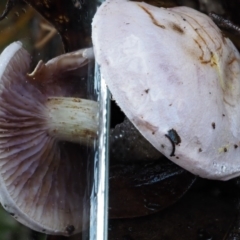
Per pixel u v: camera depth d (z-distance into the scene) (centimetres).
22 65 15
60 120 15
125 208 15
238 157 13
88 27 17
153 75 11
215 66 13
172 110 11
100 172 13
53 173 16
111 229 15
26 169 15
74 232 16
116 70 12
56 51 18
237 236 14
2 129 13
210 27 13
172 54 12
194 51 12
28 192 15
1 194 14
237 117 13
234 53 14
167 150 12
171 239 15
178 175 15
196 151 12
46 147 15
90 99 16
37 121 15
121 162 15
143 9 13
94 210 13
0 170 13
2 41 18
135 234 15
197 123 12
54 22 17
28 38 18
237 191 15
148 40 12
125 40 12
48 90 16
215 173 12
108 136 14
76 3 16
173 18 13
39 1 16
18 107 14
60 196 16
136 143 15
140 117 11
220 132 12
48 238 16
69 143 16
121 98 11
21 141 14
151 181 15
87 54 15
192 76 12
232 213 15
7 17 18
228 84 13
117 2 13
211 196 15
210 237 15
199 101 12
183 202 15
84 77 16
